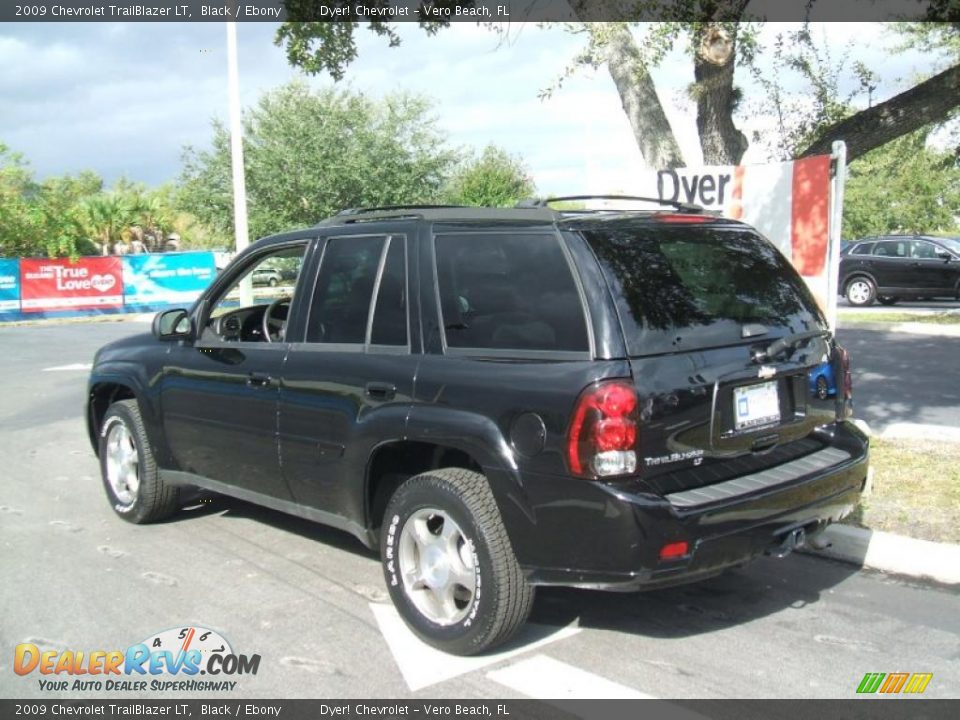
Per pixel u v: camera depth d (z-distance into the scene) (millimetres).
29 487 7820
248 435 5391
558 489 3824
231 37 15391
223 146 31875
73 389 13570
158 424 6145
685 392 3912
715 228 4586
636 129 8453
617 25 7625
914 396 10297
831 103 8562
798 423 4410
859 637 4449
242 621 4770
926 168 26156
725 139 8297
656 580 3770
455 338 4348
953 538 5340
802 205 7207
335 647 4438
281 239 5531
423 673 4148
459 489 4152
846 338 16047
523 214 4340
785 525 4117
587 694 3922
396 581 4500
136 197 41688
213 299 5918
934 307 22438
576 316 3947
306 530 6316
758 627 4582
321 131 31516
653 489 3791
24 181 38969
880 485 6293
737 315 4293
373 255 4859
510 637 4234
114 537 6270
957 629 4523
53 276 29047
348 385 4711
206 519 6645
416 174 32469
